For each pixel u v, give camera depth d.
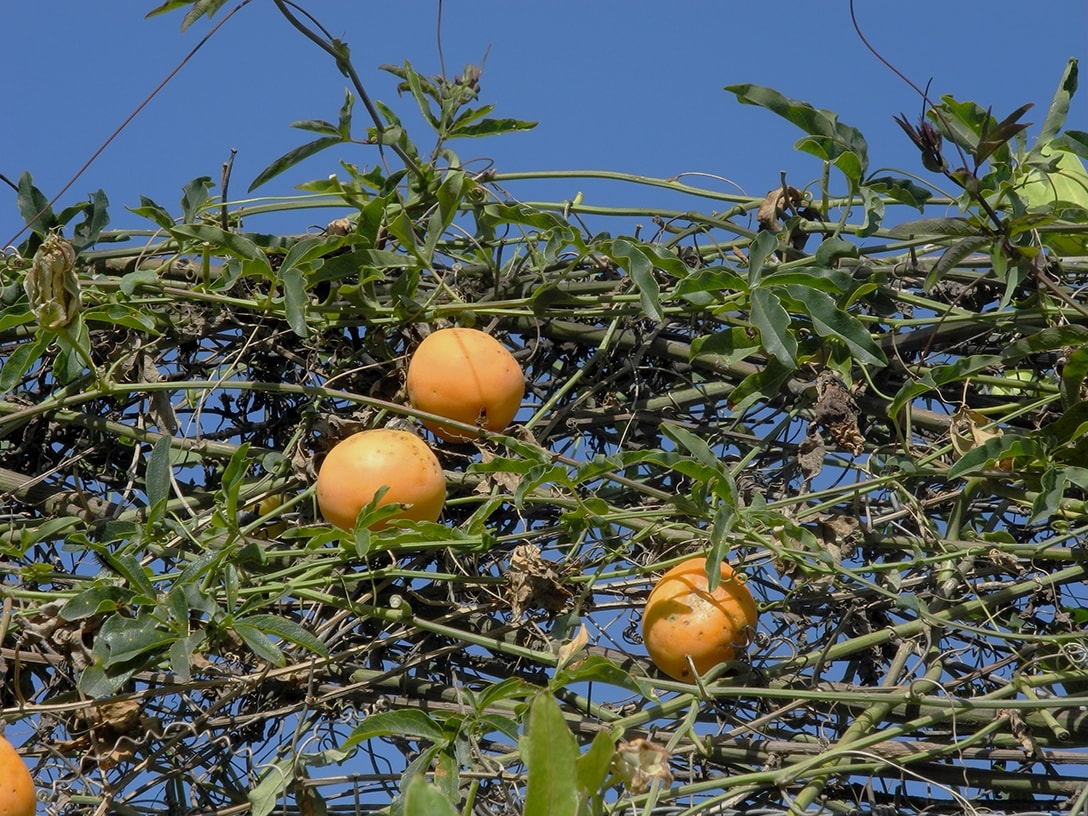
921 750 1.46
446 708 1.49
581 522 1.48
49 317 1.47
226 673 1.47
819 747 1.47
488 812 1.46
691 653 1.47
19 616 1.46
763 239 1.49
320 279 1.52
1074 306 1.48
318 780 1.47
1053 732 1.47
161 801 1.49
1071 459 1.47
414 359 1.51
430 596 1.52
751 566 1.51
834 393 1.50
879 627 1.53
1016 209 1.49
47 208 1.51
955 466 1.46
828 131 1.53
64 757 1.45
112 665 1.42
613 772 1.36
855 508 1.50
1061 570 1.51
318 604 1.50
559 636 1.47
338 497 1.47
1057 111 1.52
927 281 1.49
